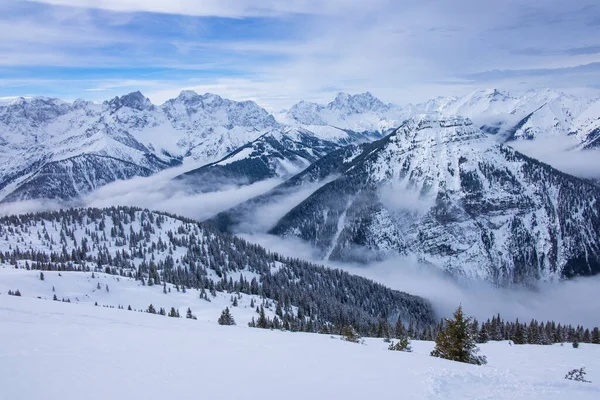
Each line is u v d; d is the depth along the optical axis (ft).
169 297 471.62
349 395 60.08
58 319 112.16
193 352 82.38
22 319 105.50
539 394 67.72
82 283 469.16
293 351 94.58
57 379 55.88
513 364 134.00
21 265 596.29
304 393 59.67
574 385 75.10
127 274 593.83
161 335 100.83
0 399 47.16
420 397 60.95
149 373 62.95
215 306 457.27
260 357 83.35
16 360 63.16
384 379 70.28
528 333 354.54
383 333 395.14
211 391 57.06
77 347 76.48
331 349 102.53
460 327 122.52
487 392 66.85
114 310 159.63
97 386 54.60
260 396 56.70
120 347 80.59
